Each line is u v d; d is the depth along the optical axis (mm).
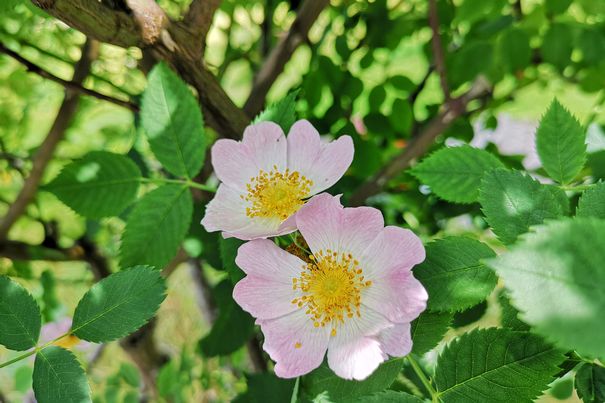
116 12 181
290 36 286
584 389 150
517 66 281
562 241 108
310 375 163
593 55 282
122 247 191
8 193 384
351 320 147
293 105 183
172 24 189
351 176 287
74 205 207
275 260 155
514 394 144
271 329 151
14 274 341
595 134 214
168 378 353
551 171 165
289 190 171
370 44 328
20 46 311
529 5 324
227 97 211
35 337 165
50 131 288
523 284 108
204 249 237
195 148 196
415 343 154
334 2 341
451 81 305
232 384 418
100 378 410
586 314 103
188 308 569
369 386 155
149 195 194
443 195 181
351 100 295
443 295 151
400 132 309
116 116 387
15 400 391
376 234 148
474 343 147
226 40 373
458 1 339
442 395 148
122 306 163
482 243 152
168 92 194
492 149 302
